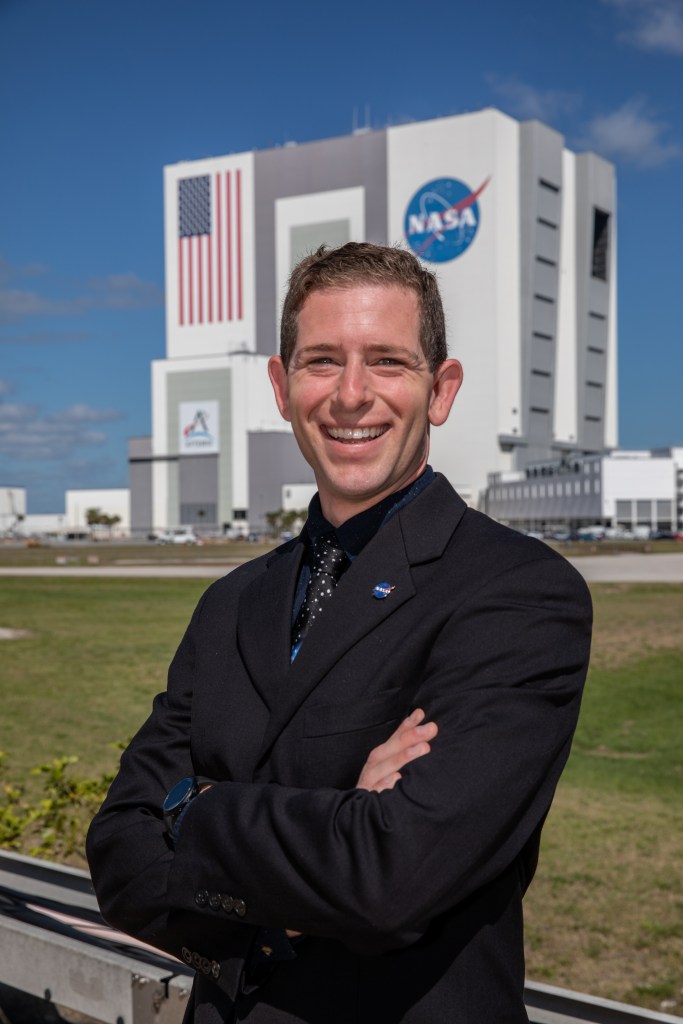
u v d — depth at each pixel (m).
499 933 1.13
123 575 39.75
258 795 1.11
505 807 1.04
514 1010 1.12
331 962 1.13
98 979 1.62
